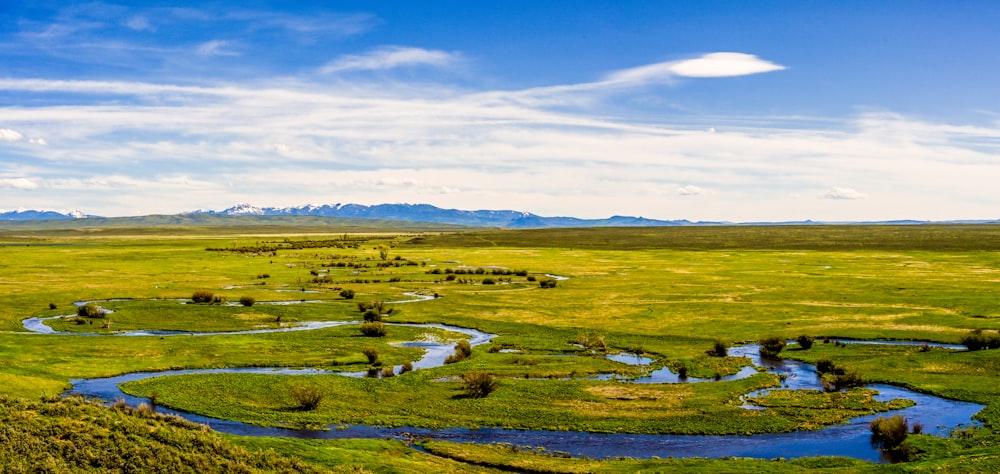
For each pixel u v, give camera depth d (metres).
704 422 50.38
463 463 42.22
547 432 48.81
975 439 45.66
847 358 70.62
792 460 42.06
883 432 46.12
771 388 59.72
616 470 40.44
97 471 34.09
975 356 68.25
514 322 92.94
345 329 86.88
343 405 54.16
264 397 56.16
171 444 37.94
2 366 63.69
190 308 101.50
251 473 36.34
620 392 57.88
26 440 35.34
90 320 91.06
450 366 66.69
